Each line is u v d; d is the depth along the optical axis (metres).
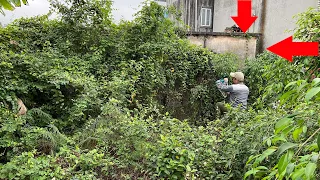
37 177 2.38
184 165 2.54
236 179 2.35
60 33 5.36
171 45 5.64
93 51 5.35
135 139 2.97
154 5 5.51
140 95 5.05
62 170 2.49
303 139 1.18
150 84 5.12
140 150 2.87
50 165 2.55
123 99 4.35
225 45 7.83
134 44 5.45
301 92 1.09
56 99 3.88
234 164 2.39
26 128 3.12
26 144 2.91
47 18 5.55
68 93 4.07
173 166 2.52
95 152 2.81
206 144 2.83
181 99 5.79
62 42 5.22
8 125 2.94
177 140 2.82
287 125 0.95
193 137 2.98
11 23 5.40
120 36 5.57
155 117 4.08
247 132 2.42
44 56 4.50
